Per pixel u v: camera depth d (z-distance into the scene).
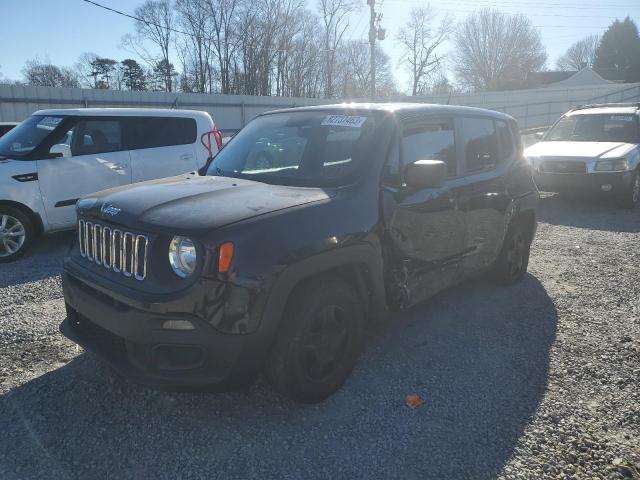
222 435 2.91
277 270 2.75
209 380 2.71
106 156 7.12
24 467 2.64
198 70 45.62
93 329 3.19
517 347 4.02
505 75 68.94
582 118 10.93
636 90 39.28
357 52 52.97
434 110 4.16
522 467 2.69
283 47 45.97
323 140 3.77
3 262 6.27
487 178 4.57
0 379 3.43
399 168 3.66
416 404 3.21
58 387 3.35
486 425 3.03
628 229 7.98
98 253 3.17
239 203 3.01
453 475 2.63
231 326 2.66
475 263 4.53
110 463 2.68
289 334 2.91
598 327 4.39
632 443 2.89
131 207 3.03
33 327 4.25
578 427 3.03
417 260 3.78
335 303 3.12
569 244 7.11
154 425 2.99
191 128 8.00
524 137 17.45
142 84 53.03
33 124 7.05
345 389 3.38
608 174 9.12
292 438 2.89
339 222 3.11
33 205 6.48
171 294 2.67
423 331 4.27
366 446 2.84
